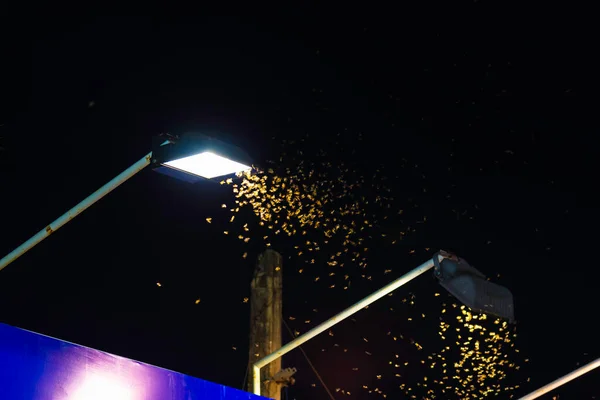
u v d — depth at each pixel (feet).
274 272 42.83
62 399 16.92
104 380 18.13
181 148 22.07
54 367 16.90
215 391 21.85
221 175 23.06
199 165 22.59
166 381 20.03
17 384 15.97
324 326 35.42
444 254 32.22
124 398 18.60
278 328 41.83
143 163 22.85
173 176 23.15
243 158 22.45
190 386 20.90
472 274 31.30
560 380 43.04
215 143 21.95
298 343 36.68
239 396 22.88
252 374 36.88
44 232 23.67
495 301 31.27
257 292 42.32
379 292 34.88
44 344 16.80
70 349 17.43
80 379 17.48
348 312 35.63
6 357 15.85
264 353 40.96
